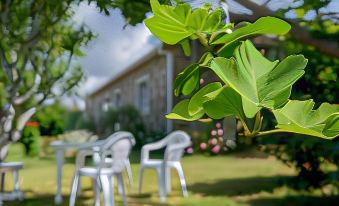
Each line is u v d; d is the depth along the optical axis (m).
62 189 6.63
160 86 12.77
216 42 0.49
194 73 0.53
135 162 9.66
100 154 4.85
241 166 8.15
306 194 5.44
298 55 0.41
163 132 11.90
